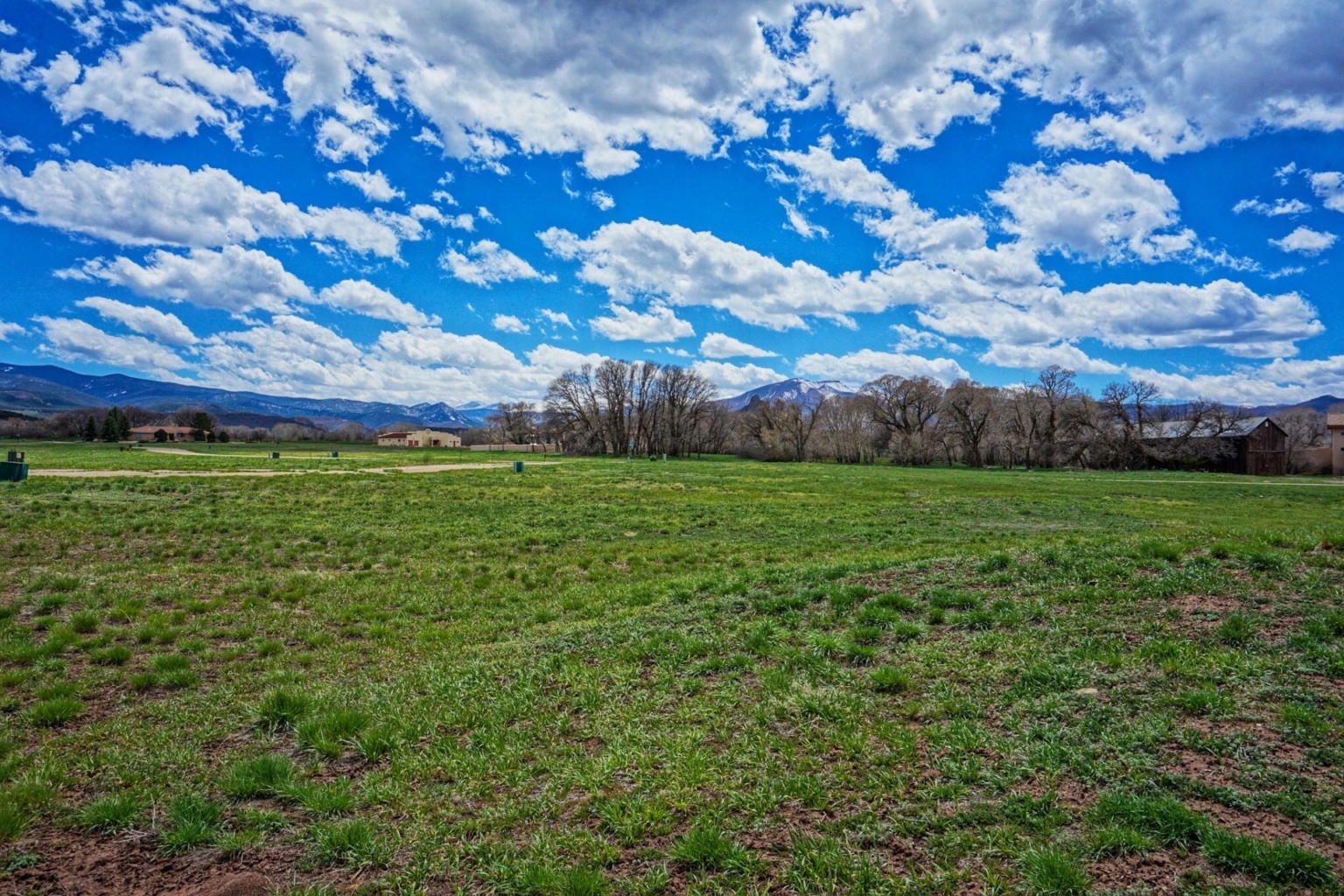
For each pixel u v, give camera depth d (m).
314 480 42.94
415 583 16.12
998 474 78.38
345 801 6.00
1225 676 7.25
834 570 13.10
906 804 5.52
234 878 5.09
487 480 47.91
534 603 14.27
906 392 120.38
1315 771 5.52
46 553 17.88
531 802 5.99
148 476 41.72
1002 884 4.60
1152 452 103.19
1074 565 11.61
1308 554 10.98
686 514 30.61
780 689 7.91
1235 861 4.58
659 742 6.86
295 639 11.73
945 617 9.98
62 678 9.37
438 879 5.04
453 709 8.08
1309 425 119.50
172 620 12.42
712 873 4.93
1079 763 5.87
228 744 7.36
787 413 129.25
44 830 5.69
